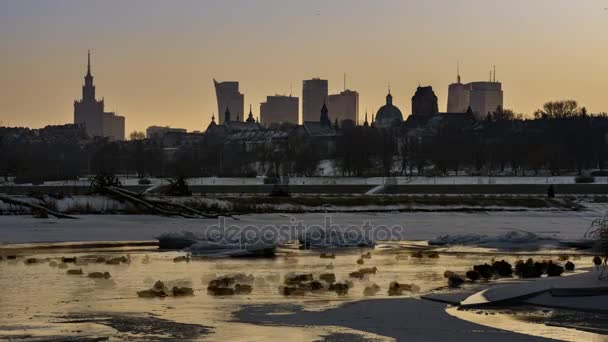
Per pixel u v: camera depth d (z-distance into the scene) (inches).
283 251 2401.6
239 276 1720.0
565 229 3595.0
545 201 5605.3
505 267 1831.9
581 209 5442.9
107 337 1051.3
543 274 1824.6
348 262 2098.9
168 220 3786.9
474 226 3754.9
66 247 2469.2
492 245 2605.8
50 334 1067.3
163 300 1389.0
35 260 2012.8
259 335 1073.5
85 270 1843.0
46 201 4097.0
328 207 4953.3
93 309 1280.8
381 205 5137.8
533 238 2731.3
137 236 2891.2
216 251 2294.5
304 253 2347.4
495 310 1273.4
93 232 3043.8
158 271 1836.9
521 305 1314.0
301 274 1787.6
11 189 7116.1
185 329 1112.2
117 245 2551.7
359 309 1291.8
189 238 2501.2
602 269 1568.7
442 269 1942.7
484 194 7145.7
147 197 4306.1
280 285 1603.1
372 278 1750.7
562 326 1133.1
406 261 2139.5
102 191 4347.9
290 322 1170.6
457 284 1624.0
